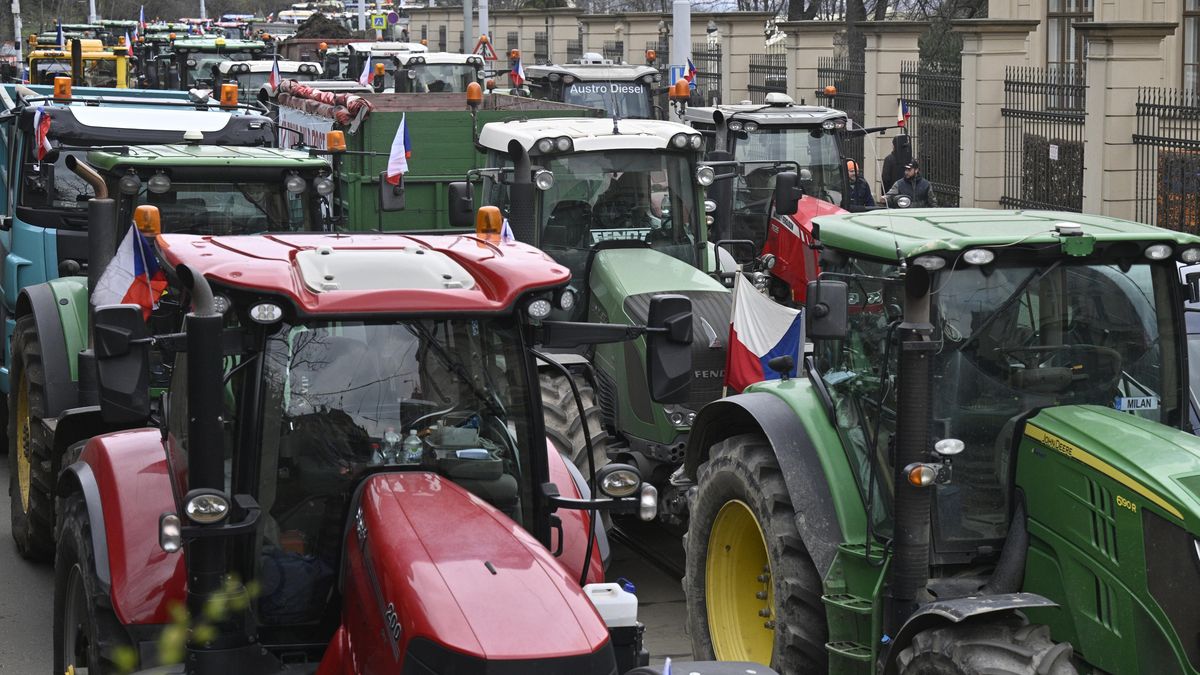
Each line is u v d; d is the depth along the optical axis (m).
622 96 48.38
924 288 10.59
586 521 11.00
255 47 54.94
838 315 11.57
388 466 9.54
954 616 9.56
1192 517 9.44
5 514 19.78
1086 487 10.22
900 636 10.22
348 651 8.59
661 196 19.25
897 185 38.50
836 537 11.81
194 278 8.74
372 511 8.74
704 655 13.57
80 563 10.86
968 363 11.01
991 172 41.16
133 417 8.81
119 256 11.37
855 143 48.38
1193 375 14.20
